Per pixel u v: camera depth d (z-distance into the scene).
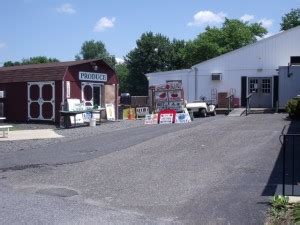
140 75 72.88
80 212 7.91
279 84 29.33
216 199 8.51
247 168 11.12
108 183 10.27
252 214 7.46
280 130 17.72
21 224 7.14
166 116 24.91
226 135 16.89
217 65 34.34
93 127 23.95
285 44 32.72
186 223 7.20
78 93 28.20
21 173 11.66
